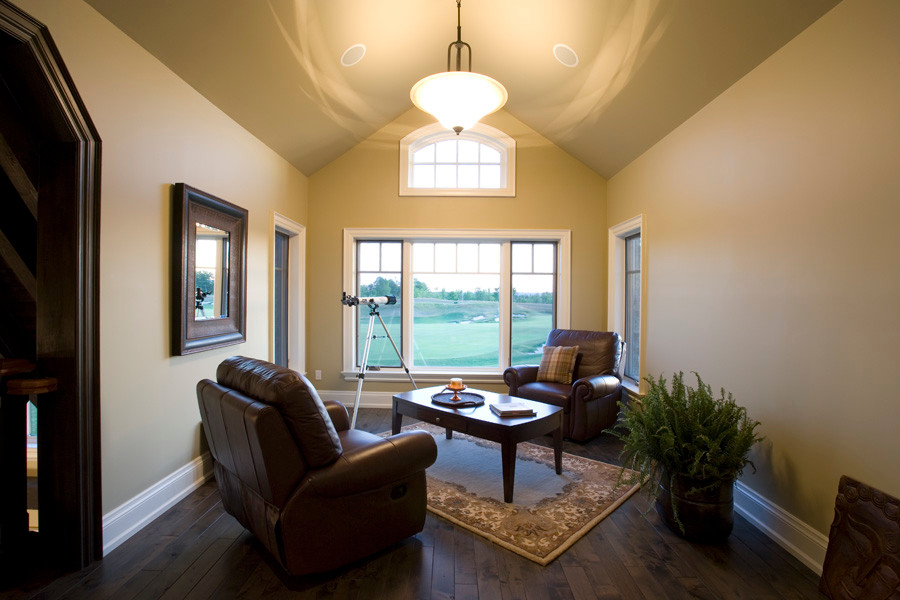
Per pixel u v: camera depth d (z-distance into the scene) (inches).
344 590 71.6
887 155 65.5
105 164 80.1
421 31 131.7
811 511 79.4
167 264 97.5
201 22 92.0
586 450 137.1
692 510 85.8
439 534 89.2
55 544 76.2
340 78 136.6
